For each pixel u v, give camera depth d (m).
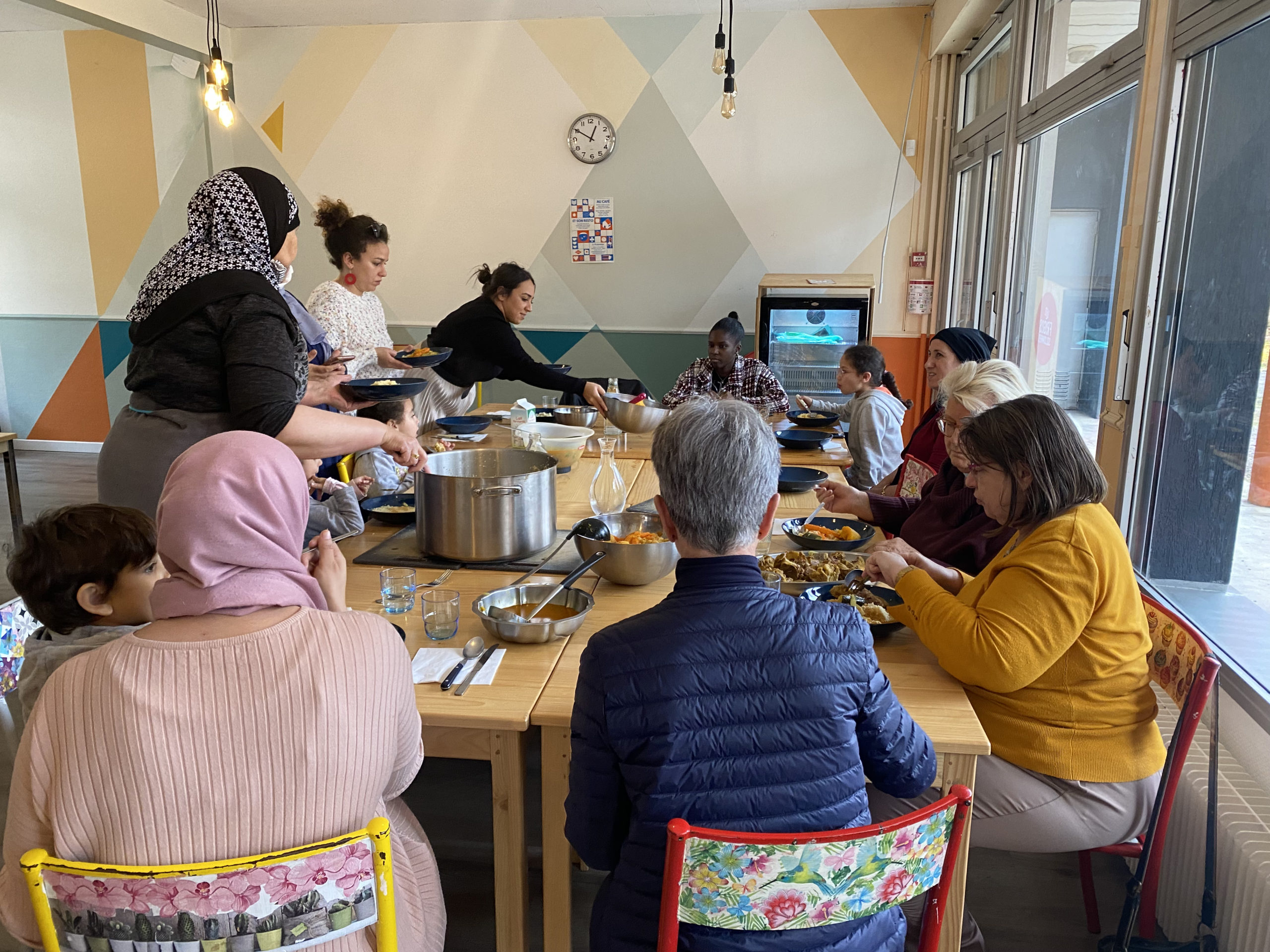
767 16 5.72
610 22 5.84
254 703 0.91
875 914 1.07
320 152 6.25
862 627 1.08
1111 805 1.48
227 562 0.95
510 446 3.11
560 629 1.53
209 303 1.64
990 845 1.51
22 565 1.25
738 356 4.48
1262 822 1.60
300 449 1.72
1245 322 2.16
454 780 2.45
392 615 1.66
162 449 1.68
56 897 0.90
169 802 0.89
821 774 1.02
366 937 1.02
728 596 1.04
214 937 0.90
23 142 6.51
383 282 6.39
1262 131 2.11
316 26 6.06
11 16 6.06
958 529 1.94
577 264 6.21
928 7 5.59
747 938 1.00
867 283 5.47
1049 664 1.38
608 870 1.15
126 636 0.94
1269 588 2.02
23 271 6.75
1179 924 1.76
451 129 6.11
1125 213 2.82
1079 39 3.59
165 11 5.60
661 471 1.08
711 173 5.96
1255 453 2.11
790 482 2.62
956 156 5.57
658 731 0.99
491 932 1.85
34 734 0.90
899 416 3.44
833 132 5.81
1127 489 2.68
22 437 6.98
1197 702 1.38
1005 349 4.50
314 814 0.93
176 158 6.35
